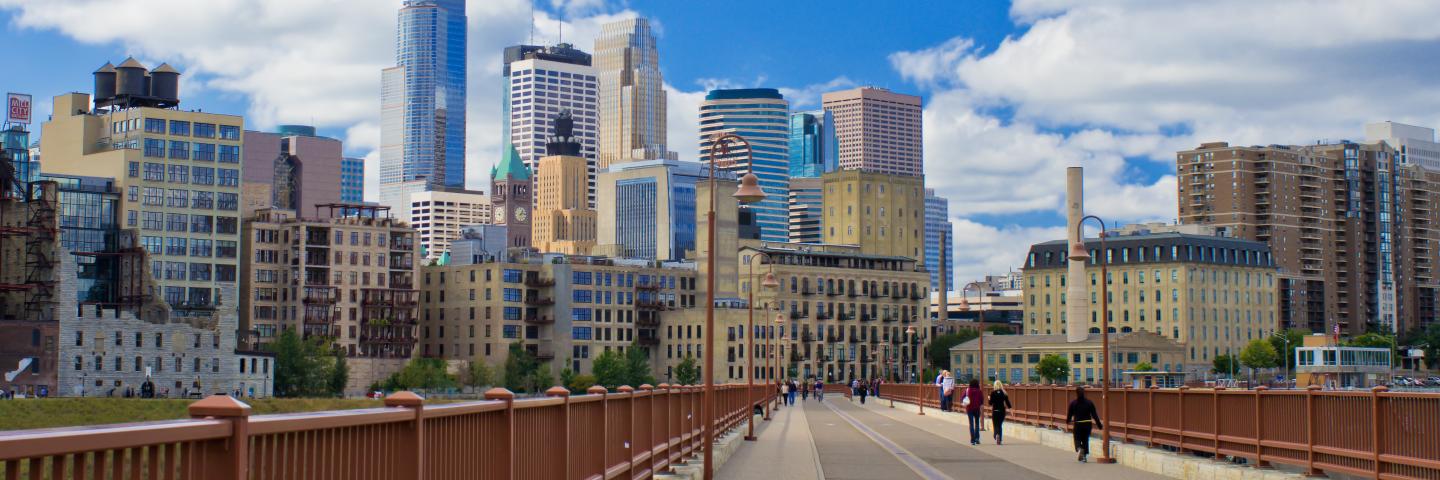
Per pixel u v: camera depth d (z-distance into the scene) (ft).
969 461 154.10
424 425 46.06
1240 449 121.70
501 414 58.39
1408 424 92.22
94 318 618.85
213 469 29.89
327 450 36.96
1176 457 132.26
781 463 150.51
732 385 209.97
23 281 632.79
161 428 27.27
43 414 523.70
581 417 78.23
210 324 650.02
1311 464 106.73
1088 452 159.53
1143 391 154.20
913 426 258.37
